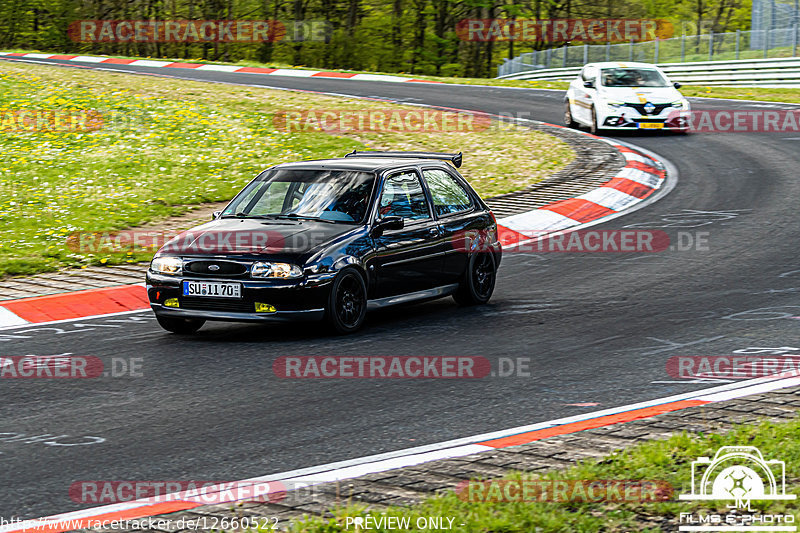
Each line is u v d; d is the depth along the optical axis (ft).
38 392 84.89
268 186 117.39
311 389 84.69
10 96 317.01
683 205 188.55
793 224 167.63
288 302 101.19
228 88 358.64
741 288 125.59
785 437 65.21
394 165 118.11
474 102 356.59
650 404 77.97
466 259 120.47
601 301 121.29
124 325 112.78
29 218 173.27
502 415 76.23
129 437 71.87
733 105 347.56
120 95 323.78
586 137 278.05
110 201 187.83
